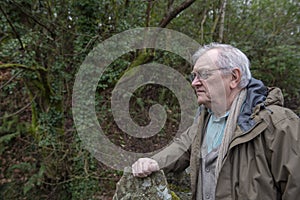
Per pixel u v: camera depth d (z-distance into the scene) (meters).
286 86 5.20
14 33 3.39
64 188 3.81
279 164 1.05
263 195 1.06
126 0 3.93
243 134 1.10
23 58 3.46
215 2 5.26
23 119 4.50
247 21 5.60
